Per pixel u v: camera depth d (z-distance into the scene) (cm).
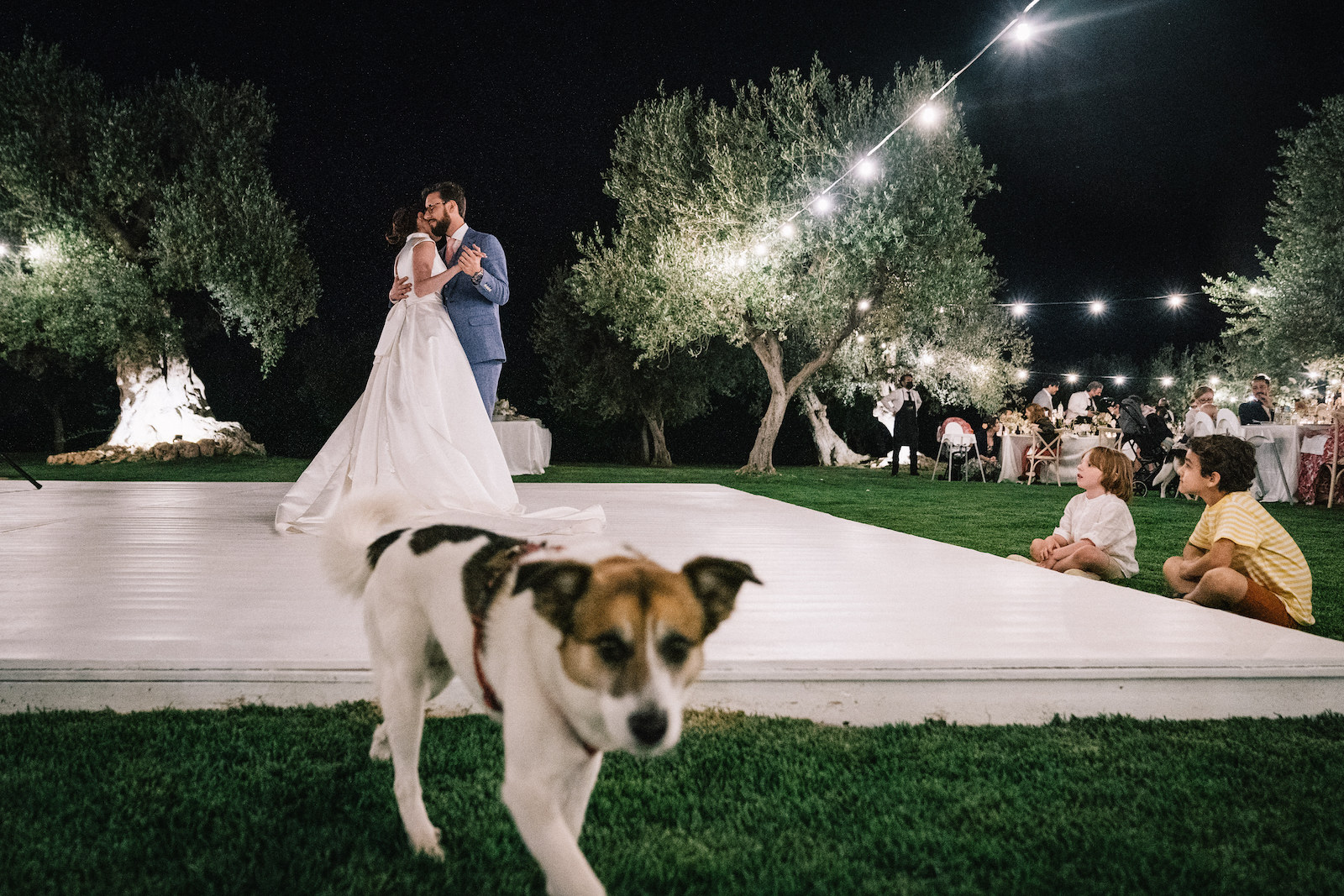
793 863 167
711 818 186
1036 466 1492
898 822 184
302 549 517
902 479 1589
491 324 581
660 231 1507
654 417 2172
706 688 266
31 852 162
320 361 2317
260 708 246
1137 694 280
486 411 577
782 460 2411
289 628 315
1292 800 197
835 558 533
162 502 837
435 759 210
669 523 718
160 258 1669
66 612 342
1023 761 219
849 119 1423
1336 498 1024
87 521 668
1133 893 159
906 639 316
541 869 163
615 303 1584
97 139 1633
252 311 1709
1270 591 382
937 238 1441
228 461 1688
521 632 147
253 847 167
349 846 170
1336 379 1227
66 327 1623
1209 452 404
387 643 181
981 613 367
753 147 1442
